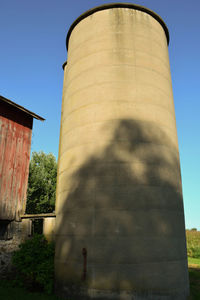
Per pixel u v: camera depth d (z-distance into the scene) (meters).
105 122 7.91
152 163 7.58
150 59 8.98
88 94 8.58
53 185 25.94
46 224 9.11
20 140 11.48
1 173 10.18
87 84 8.75
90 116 8.24
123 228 6.75
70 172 8.14
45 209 25.06
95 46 9.08
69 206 7.77
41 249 8.25
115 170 7.32
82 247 6.99
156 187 7.36
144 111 8.09
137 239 6.68
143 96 8.28
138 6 9.48
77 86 9.09
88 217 7.16
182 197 8.26
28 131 12.07
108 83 8.36
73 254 7.14
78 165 7.95
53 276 7.67
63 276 7.20
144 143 7.70
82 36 9.68
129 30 9.07
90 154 7.78
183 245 7.49
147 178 7.35
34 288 8.02
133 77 8.43
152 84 8.62
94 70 8.76
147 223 6.90
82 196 7.50
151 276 6.46
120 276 6.36
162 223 7.07
